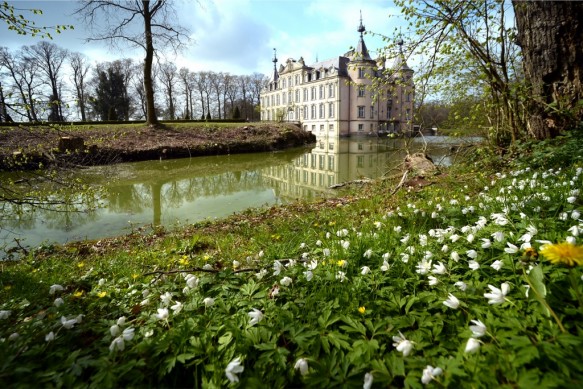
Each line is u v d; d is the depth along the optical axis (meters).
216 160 21.17
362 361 1.77
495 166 7.96
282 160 21.28
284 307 2.38
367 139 55.28
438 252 2.97
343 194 10.12
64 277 4.41
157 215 9.38
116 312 2.70
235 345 1.98
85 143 16.09
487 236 3.00
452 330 2.00
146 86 26.77
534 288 1.85
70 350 2.16
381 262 3.05
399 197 7.35
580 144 6.33
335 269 2.91
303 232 5.05
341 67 65.75
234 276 3.04
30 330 2.32
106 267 4.72
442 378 1.60
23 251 6.62
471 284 2.28
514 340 1.63
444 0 7.12
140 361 1.87
